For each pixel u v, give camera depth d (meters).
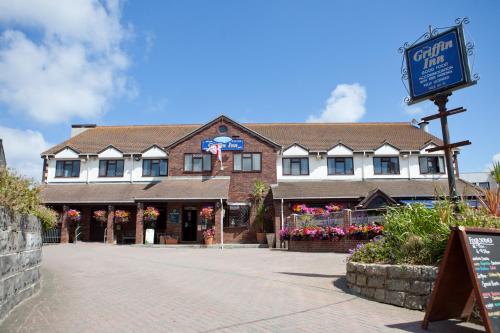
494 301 4.81
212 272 11.55
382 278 7.36
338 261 14.09
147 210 26.20
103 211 27.27
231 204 27.83
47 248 21.44
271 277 10.41
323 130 33.97
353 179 29.52
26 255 7.63
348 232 17.92
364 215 17.66
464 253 4.96
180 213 27.53
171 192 26.67
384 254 8.07
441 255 6.83
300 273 11.09
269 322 5.93
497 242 5.24
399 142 31.36
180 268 12.62
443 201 8.34
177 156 29.17
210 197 25.77
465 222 7.27
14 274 6.85
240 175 28.73
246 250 21.44
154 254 18.22
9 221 6.54
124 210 28.41
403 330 5.45
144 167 30.09
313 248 19.45
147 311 6.75
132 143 32.03
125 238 27.72
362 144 31.08
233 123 29.36
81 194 27.94
